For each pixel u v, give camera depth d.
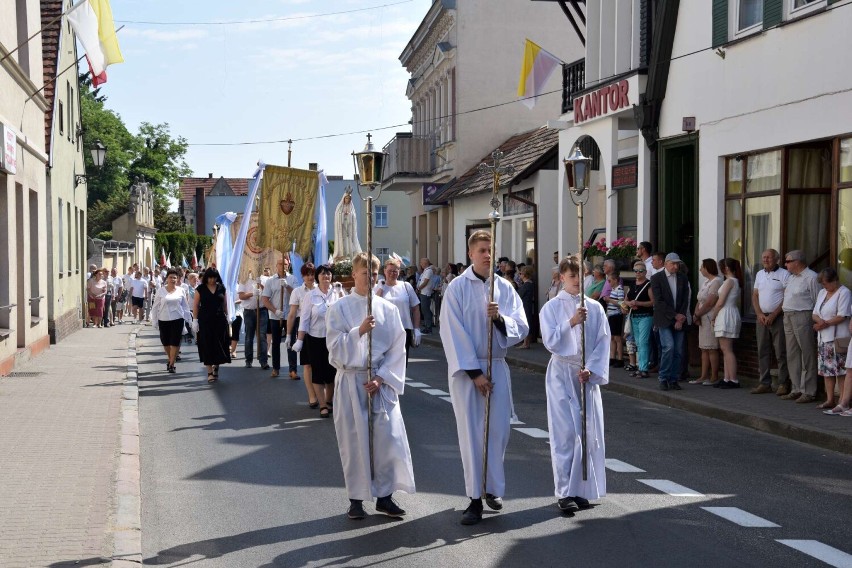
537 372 19.50
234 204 102.56
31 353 20.89
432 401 14.88
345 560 6.75
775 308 14.16
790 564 6.62
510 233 30.33
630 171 20.41
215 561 6.80
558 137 26.77
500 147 36.00
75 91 32.16
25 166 19.89
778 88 15.69
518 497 8.54
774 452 10.79
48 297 25.38
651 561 6.66
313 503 8.44
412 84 44.25
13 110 18.52
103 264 44.81
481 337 7.83
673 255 15.54
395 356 7.89
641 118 19.47
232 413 13.72
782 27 15.51
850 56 14.01
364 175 8.67
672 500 8.46
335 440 11.54
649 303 16.48
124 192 77.19
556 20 36.59
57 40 26.33
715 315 15.27
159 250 72.56
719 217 17.56
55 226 25.89
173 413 13.75
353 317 7.91
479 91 36.41
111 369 18.89
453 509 8.14
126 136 77.94
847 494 8.74
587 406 8.08
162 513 8.12
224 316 17.45
